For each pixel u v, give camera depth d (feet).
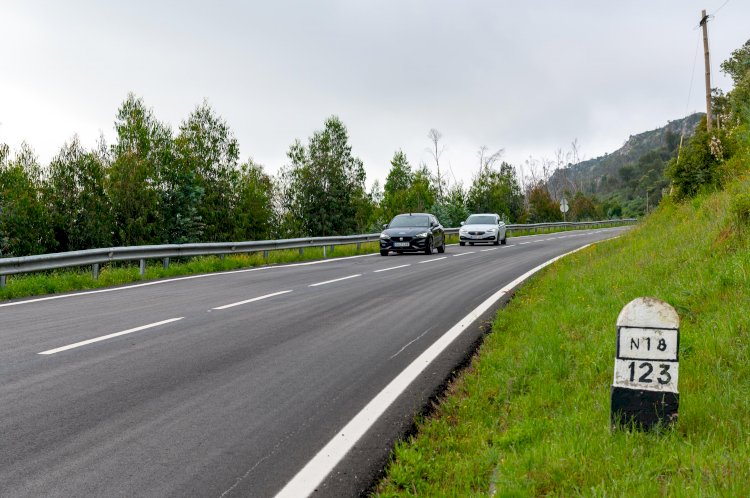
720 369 16.52
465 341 25.18
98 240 103.04
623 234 79.71
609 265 41.93
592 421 14.17
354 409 16.71
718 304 21.98
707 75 91.86
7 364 20.66
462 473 12.44
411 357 22.47
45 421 15.25
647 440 12.92
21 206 95.25
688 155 68.85
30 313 31.32
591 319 24.95
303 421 15.71
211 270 57.21
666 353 13.38
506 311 30.86
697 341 18.70
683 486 10.37
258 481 12.21
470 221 104.58
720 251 29.96
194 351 22.89
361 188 166.81
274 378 19.48
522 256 71.87
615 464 11.72
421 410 16.74
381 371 20.54
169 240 115.14
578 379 18.04
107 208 106.22
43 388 17.99
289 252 81.56
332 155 162.91
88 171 104.42
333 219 161.89
